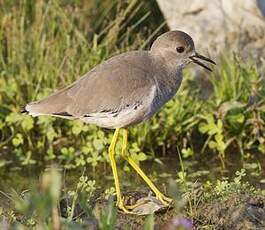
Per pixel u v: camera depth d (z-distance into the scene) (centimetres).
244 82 1416
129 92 1087
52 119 1407
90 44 1560
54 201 777
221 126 1366
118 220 1057
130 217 1065
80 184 1104
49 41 1525
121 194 1121
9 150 1417
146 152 1381
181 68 1146
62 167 1348
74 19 1585
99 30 1609
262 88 1404
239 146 1379
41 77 1477
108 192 1112
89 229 912
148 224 843
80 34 1523
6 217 1034
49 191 756
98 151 1348
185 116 1404
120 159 1349
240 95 1414
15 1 1616
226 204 1061
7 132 1445
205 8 1541
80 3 1639
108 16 1603
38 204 764
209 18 1538
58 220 816
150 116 1120
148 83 1096
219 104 1398
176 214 1048
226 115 1388
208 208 1057
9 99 1465
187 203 1065
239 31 1522
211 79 1454
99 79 1098
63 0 1623
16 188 1269
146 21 1620
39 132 1439
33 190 798
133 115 1100
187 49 1138
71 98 1107
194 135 1420
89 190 1124
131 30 1577
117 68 1100
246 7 1519
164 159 1369
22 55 1509
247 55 1507
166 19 1572
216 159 1363
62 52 1521
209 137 1376
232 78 1427
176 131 1391
